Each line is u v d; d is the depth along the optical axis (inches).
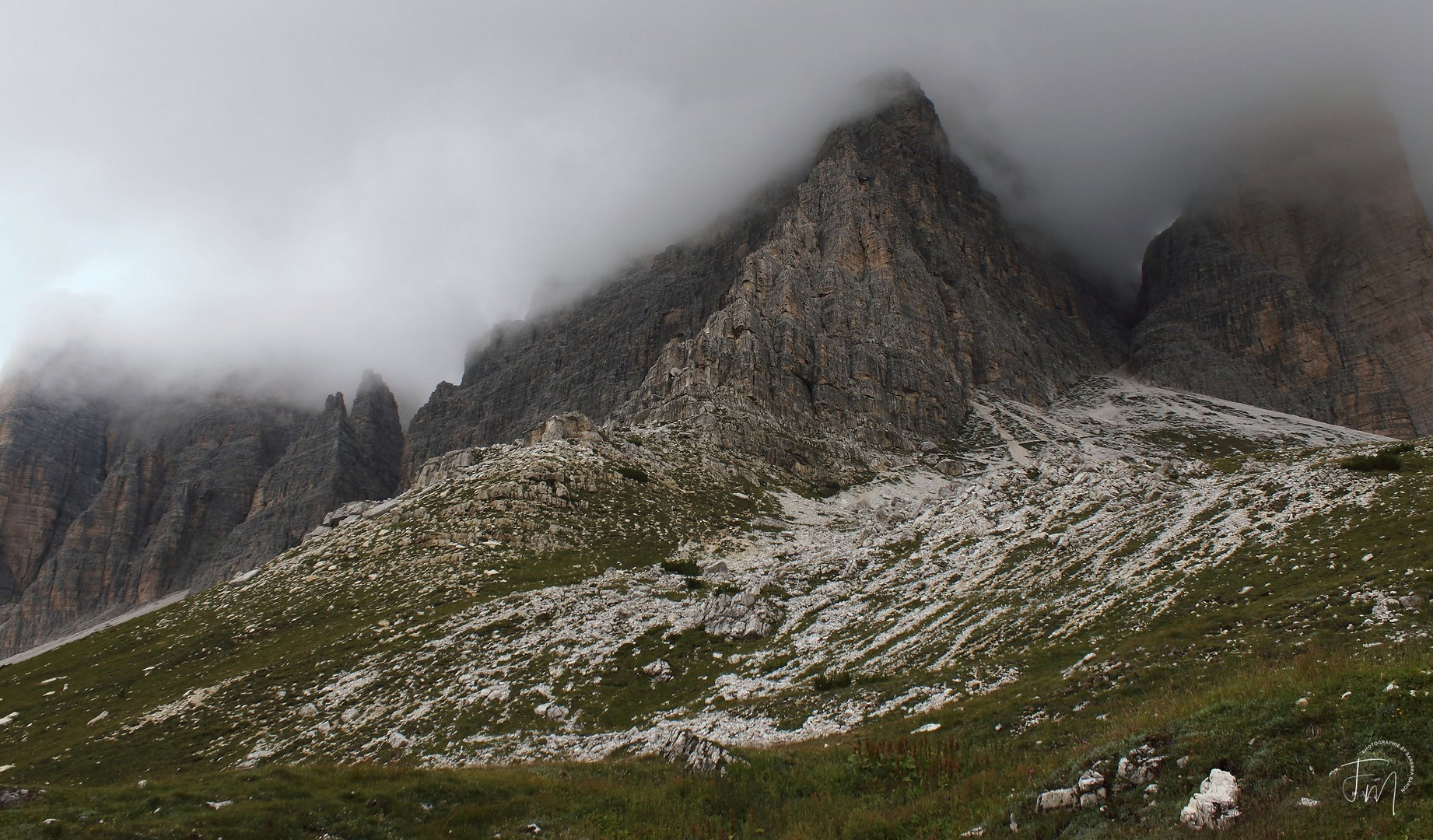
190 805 1065.5
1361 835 635.5
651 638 2878.9
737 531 5339.6
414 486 6870.1
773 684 2236.7
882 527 4188.0
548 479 5457.7
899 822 1033.5
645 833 1165.7
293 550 5487.2
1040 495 3346.5
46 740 2967.5
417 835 1120.8
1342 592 1414.9
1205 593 1689.2
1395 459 2054.6
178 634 4069.9
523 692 2566.4
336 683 2972.4
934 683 1768.0
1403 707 742.5
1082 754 990.4
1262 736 818.8
